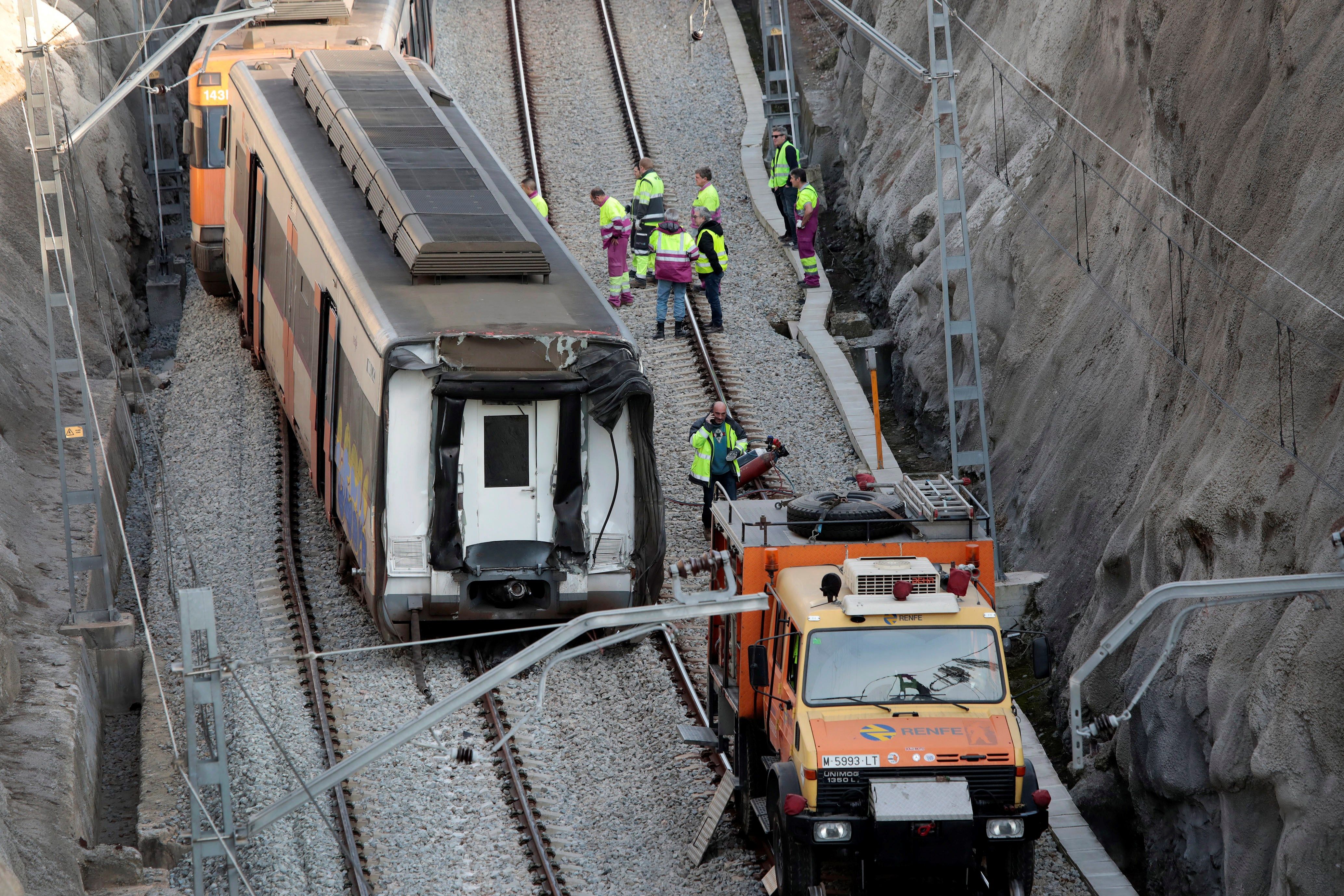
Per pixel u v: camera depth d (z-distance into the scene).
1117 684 54.78
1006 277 81.25
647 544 63.81
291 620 67.62
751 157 122.31
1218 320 54.22
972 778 42.06
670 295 95.69
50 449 78.19
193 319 104.38
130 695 63.91
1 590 62.19
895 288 98.56
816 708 43.31
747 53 140.00
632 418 62.72
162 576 72.62
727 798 49.62
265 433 86.38
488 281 65.94
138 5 127.00
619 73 133.00
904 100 110.69
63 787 49.81
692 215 109.62
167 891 47.53
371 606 62.97
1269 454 46.50
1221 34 58.75
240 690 59.50
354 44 96.31
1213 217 55.75
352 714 59.59
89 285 96.88
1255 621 44.41
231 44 98.81
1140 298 64.25
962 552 47.09
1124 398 64.12
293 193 76.44
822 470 80.88
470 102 129.00
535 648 39.69
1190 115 59.84
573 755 57.41
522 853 50.72
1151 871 49.75
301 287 74.94
